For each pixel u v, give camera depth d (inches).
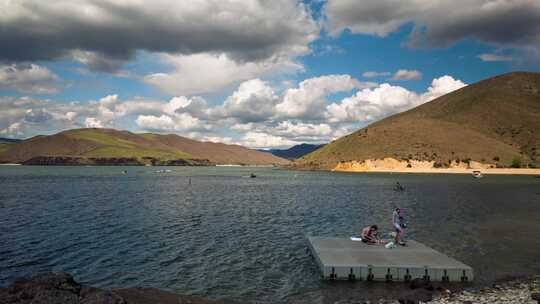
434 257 890.1
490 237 1285.7
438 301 687.1
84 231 1401.3
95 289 613.3
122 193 3144.7
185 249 1120.2
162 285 807.7
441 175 6668.3
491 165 7583.7
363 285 793.6
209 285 805.2
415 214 1840.6
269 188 3737.7
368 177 6013.8
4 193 3102.9
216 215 1825.8
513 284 798.5
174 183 4660.4
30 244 1183.6
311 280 828.6
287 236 1311.5
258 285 802.8
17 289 557.6
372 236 1047.0
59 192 3225.9
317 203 2349.9
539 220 1651.1
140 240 1244.5
